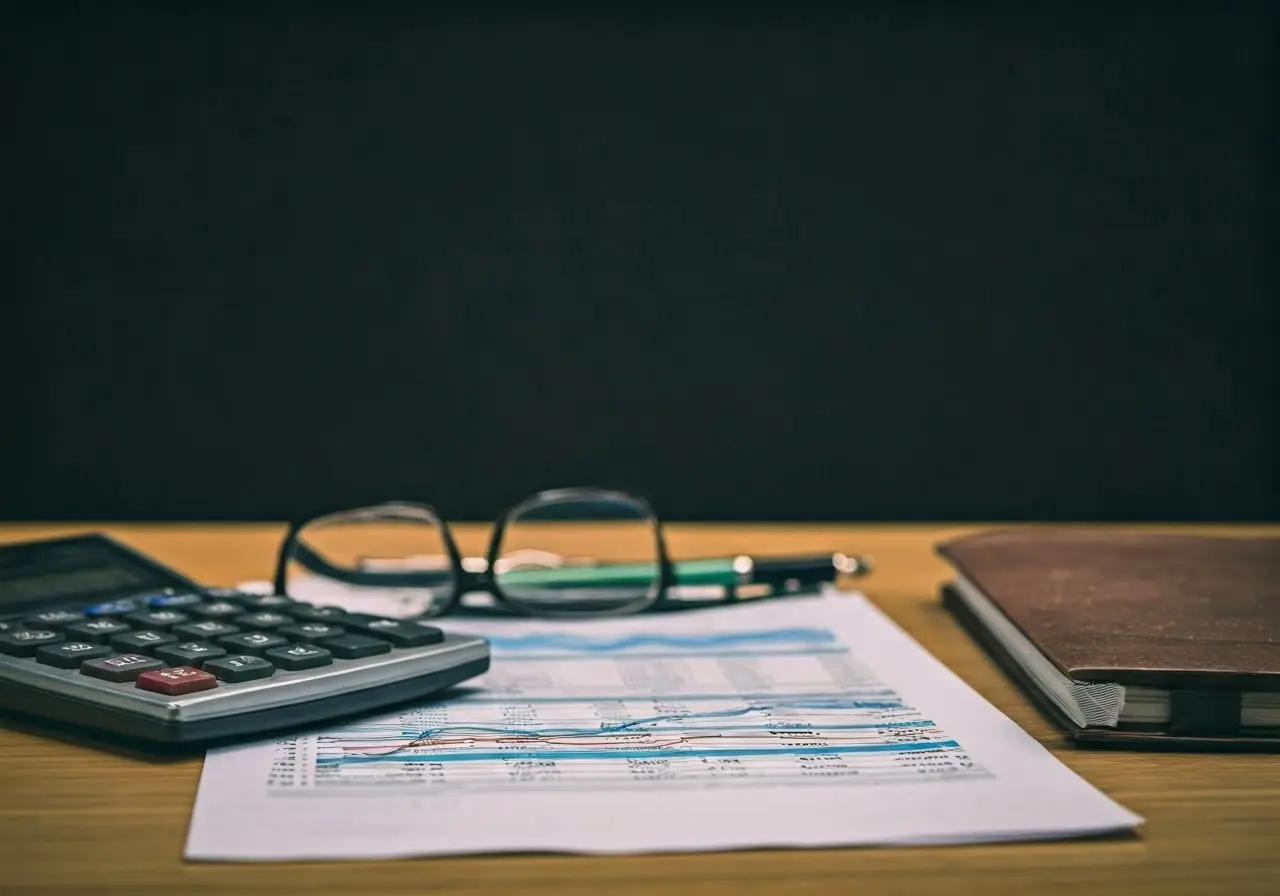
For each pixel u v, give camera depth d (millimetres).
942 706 499
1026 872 357
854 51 1863
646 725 474
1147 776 436
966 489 1911
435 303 1860
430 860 360
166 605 546
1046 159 1879
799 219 1873
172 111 1819
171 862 359
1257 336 1908
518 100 1848
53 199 1816
